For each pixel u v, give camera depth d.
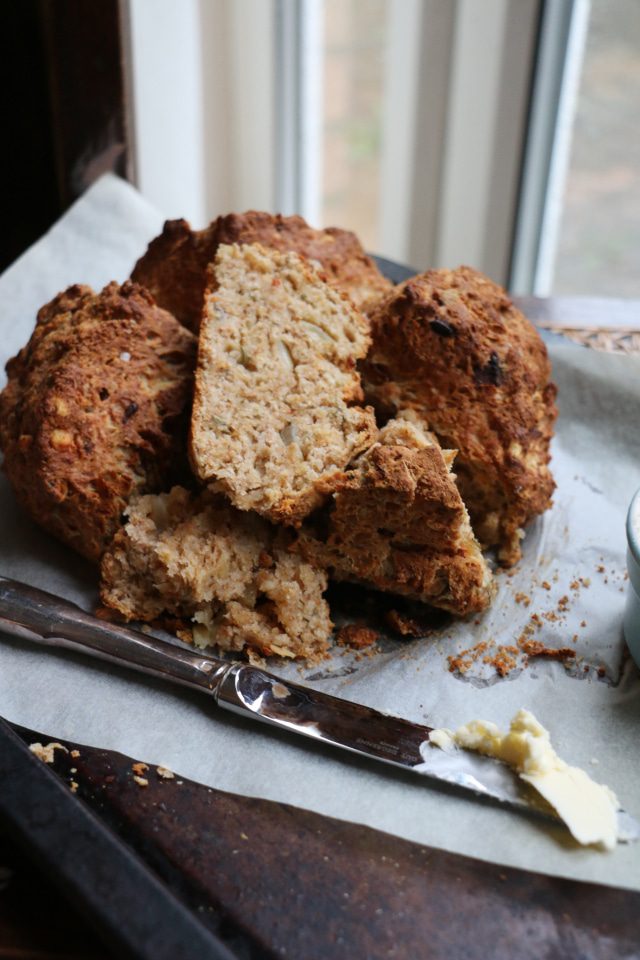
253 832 0.37
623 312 0.60
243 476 0.42
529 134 0.70
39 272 0.57
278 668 0.42
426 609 0.44
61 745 0.39
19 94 0.61
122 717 0.40
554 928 0.35
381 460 0.42
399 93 0.72
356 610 0.44
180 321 0.49
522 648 0.43
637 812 0.38
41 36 0.59
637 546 0.41
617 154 0.71
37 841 0.35
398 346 0.46
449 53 0.69
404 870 0.36
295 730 0.39
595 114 0.70
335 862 0.36
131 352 0.45
